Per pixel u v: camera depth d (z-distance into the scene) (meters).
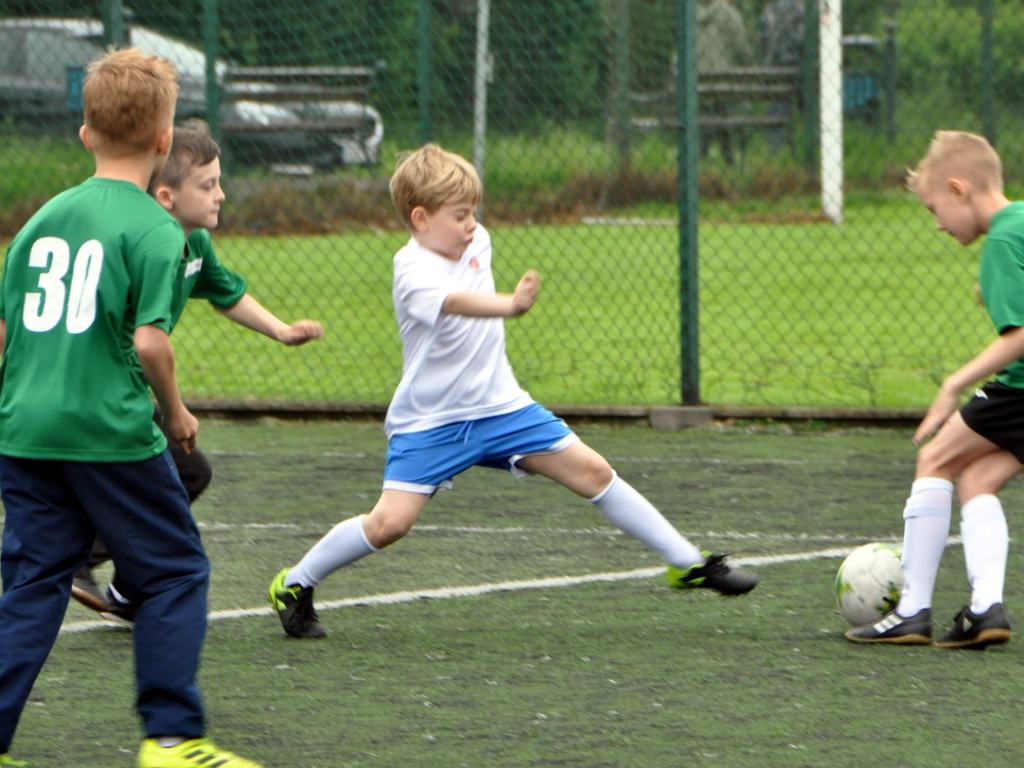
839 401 31.25
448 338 15.25
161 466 11.50
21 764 11.92
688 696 13.62
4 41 46.09
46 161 47.03
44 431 11.17
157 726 11.22
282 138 50.94
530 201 52.84
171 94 11.66
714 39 58.28
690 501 22.75
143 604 11.49
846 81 58.19
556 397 32.09
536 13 50.75
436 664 14.74
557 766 11.80
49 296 11.34
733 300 44.69
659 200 52.78
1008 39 52.78
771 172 59.03
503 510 22.34
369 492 23.67
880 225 57.09
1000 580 15.12
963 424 15.30
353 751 12.21
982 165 14.79
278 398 32.53
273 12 49.81
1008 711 13.12
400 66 51.16
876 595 15.38
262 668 14.63
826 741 12.34
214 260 15.38
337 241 51.69
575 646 15.35
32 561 11.56
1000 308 14.14
